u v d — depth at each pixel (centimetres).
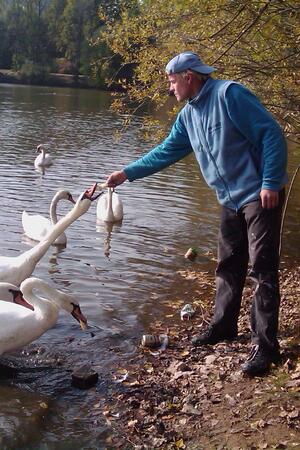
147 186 880
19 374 337
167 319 423
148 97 507
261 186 308
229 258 345
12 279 421
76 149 1231
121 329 403
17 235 622
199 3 434
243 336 370
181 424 283
